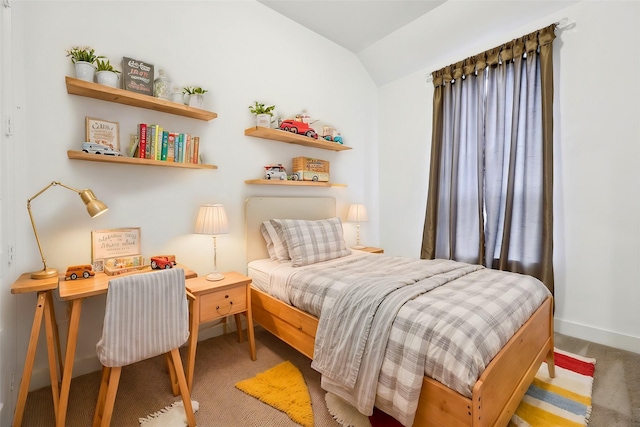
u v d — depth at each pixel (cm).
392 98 388
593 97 239
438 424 116
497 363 118
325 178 317
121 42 200
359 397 136
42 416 154
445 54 328
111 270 177
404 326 131
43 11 173
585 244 245
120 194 202
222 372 195
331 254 261
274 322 214
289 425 149
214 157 247
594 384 183
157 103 199
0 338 138
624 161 227
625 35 224
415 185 367
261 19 279
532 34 259
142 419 152
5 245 149
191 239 235
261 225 274
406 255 379
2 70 145
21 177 166
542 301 181
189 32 232
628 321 227
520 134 268
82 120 186
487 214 287
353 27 320
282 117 296
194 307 180
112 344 129
